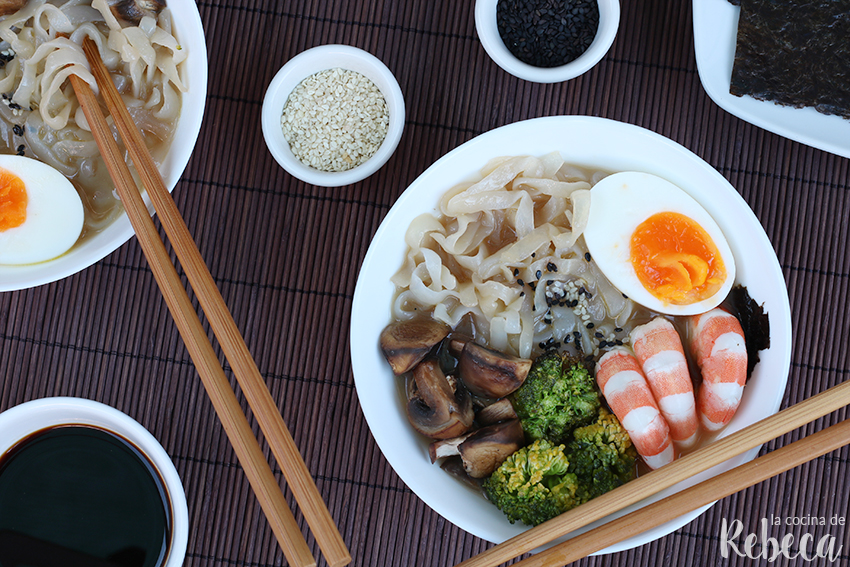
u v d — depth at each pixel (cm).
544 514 42
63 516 47
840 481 47
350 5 47
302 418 47
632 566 47
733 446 38
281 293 47
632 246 43
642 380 42
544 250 44
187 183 47
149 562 46
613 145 43
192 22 43
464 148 42
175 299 38
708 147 47
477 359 43
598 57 44
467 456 42
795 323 47
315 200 47
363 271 42
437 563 47
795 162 47
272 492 36
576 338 44
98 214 45
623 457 42
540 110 47
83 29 43
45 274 42
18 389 47
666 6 47
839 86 45
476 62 47
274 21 47
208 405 47
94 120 40
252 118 47
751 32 45
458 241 44
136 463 46
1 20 44
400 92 45
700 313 43
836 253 47
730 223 42
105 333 47
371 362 42
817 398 38
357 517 47
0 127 44
